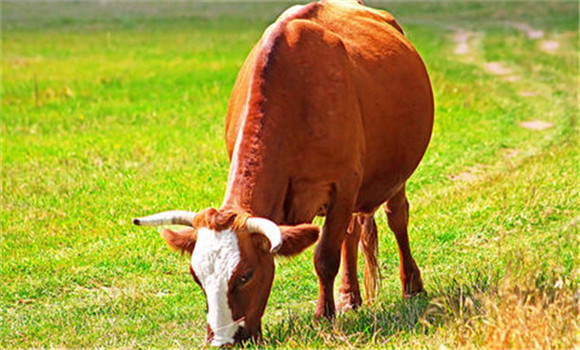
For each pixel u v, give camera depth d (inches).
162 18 2999.5
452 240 544.4
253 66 374.9
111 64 1669.5
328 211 392.2
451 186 705.0
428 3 3390.7
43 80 1418.6
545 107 1122.0
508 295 322.0
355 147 389.4
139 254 551.8
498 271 422.9
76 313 464.4
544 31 2294.5
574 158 714.2
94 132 976.9
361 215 450.0
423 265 511.8
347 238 447.2
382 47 437.7
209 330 323.0
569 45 1953.7
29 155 844.0
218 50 1919.3
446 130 942.4
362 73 410.9
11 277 522.0
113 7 3484.3
